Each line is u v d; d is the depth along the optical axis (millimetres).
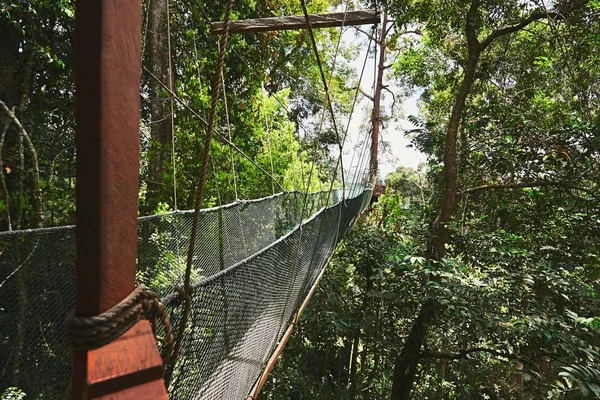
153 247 1923
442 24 6176
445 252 5160
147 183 4832
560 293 3516
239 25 2979
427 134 6773
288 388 5059
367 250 5996
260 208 3379
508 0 5277
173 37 5336
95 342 465
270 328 1745
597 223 4832
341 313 5430
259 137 6230
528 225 5598
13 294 989
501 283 4020
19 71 3529
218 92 701
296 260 2111
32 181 3359
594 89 5848
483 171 6066
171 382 859
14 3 3201
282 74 9953
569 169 5105
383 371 6070
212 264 2395
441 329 4457
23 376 965
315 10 9453
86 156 458
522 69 6484
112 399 459
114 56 458
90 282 473
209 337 1040
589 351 2807
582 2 4793
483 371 4715
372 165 12211
